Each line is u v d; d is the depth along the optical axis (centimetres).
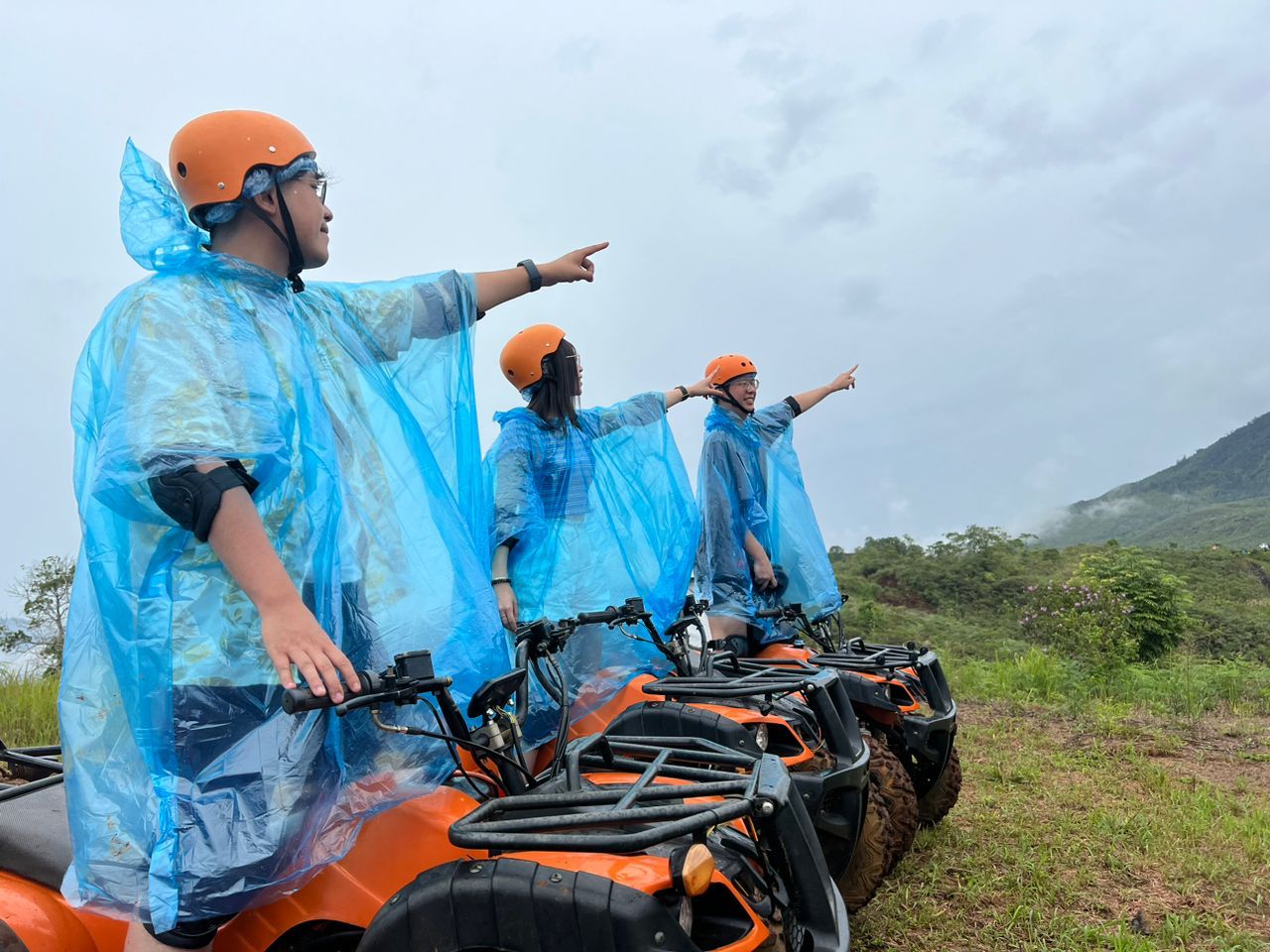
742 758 296
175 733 220
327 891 241
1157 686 1030
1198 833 544
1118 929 429
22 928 250
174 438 215
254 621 227
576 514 431
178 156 254
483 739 256
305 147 260
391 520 253
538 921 204
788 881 262
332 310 276
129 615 222
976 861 504
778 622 600
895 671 555
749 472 611
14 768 363
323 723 232
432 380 303
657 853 238
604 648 415
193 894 218
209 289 241
